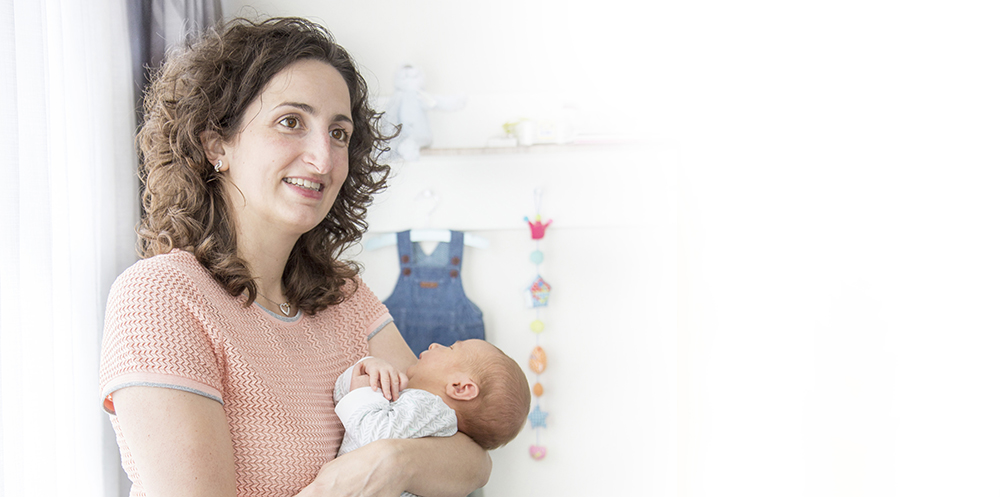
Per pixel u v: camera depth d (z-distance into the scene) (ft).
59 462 4.16
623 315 6.86
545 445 6.95
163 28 5.28
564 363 6.92
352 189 3.97
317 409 3.21
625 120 6.86
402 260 6.82
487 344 4.32
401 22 6.91
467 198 6.86
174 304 2.68
